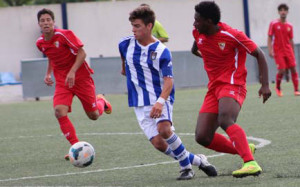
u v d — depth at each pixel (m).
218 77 15.95
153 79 16.14
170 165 18.66
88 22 71.44
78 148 16.92
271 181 15.01
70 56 21.12
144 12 15.96
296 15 72.75
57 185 16.38
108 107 24.67
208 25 15.59
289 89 46.59
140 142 24.20
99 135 27.17
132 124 30.69
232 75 15.81
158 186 15.38
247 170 14.83
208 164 16.45
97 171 18.39
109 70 51.28
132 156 20.86
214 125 16.25
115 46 72.00
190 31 72.31
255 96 41.97
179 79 52.53
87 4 71.19
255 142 22.30
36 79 50.44
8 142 26.69
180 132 26.55
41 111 40.94
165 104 16.12
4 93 59.97
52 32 21.08
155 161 19.56
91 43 71.62
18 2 94.62
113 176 17.38
